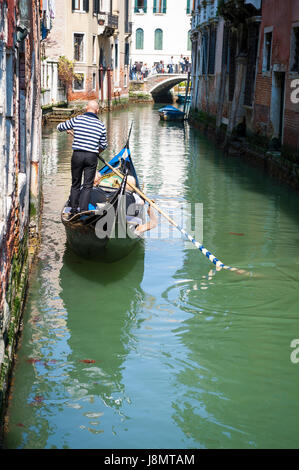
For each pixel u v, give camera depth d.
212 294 6.71
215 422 4.35
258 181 13.54
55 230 8.94
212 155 17.98
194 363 5.20
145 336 5.68
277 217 10.16
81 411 4.42
